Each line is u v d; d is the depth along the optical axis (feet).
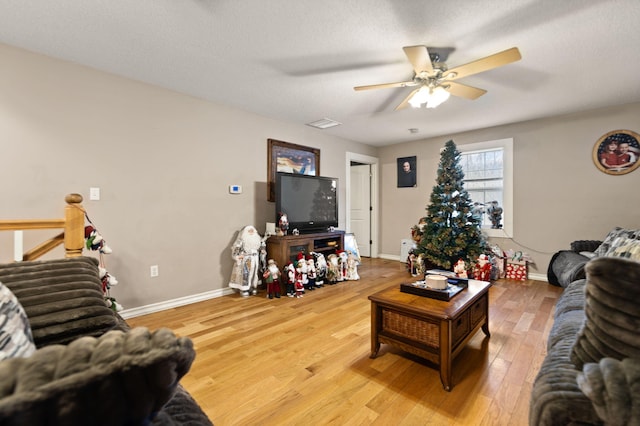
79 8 5.80
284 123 13.47
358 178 20.01
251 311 9.46
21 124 7.27
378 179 19.16
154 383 1.57
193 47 7.25
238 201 11.73
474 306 6.86
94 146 8.32
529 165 13.42
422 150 17.19
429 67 6.82
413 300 6.20
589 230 12.06
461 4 5.70
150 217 9.39
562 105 11.35
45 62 7.58
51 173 7.66
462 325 6.24
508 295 10.84
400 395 5.21
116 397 1.47
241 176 11.82
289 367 6.13
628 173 11.27
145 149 9.28
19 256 5.17
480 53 7.43
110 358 1.49
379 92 10.07
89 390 1.38
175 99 9.93
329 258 13.25
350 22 6.27
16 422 1.21
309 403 5.01
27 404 1.21
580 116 12.17
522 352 6.69
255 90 9.87
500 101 10.91
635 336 2.12
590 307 2.41
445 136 16.15
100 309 3.65
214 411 4.82
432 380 5.66
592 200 11.99
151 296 9.42
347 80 9.11
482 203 14.90
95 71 8.33
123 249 8.86
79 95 8.09
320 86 9.57
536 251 13.30
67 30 6.53
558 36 6.72
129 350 1.55
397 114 12.44
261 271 11.65
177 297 10.01
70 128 7.95
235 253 11.11
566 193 12.55
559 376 2.81
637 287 2.11
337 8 5.83
